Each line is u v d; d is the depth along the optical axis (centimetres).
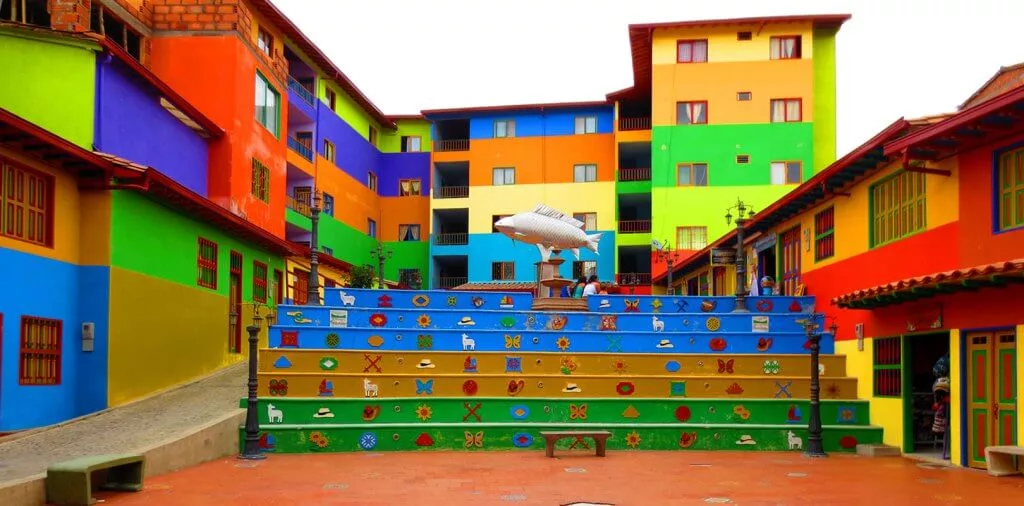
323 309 1791
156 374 1698
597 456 1384
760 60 4019
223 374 1934
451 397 1541
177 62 2269
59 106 1596
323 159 4059
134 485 1020
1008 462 1150
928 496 1006
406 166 4922
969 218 1241
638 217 4753
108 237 1524
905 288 1250
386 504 948
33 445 1201
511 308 1970
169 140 1970
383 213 4888
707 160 3994
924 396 1459
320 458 1343
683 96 4038
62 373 1445
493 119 4734
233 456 1345
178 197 1711
